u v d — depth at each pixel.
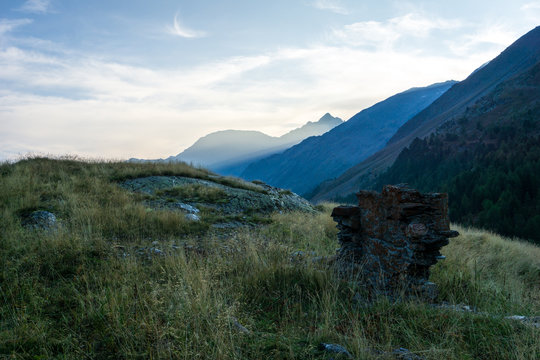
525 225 56.31
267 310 4.18
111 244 6.51
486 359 3.02
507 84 196.62
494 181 76.06
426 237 4.39
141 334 3.08
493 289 5.31
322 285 4.75
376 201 5.25
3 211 8.06
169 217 9.05
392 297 4.55
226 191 13.96
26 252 5.48
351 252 5.78
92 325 3.39
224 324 3.13
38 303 3.85
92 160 16.56
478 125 167.75
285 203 14.24
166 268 5.12
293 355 2.84
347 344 3.17
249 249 6.14
